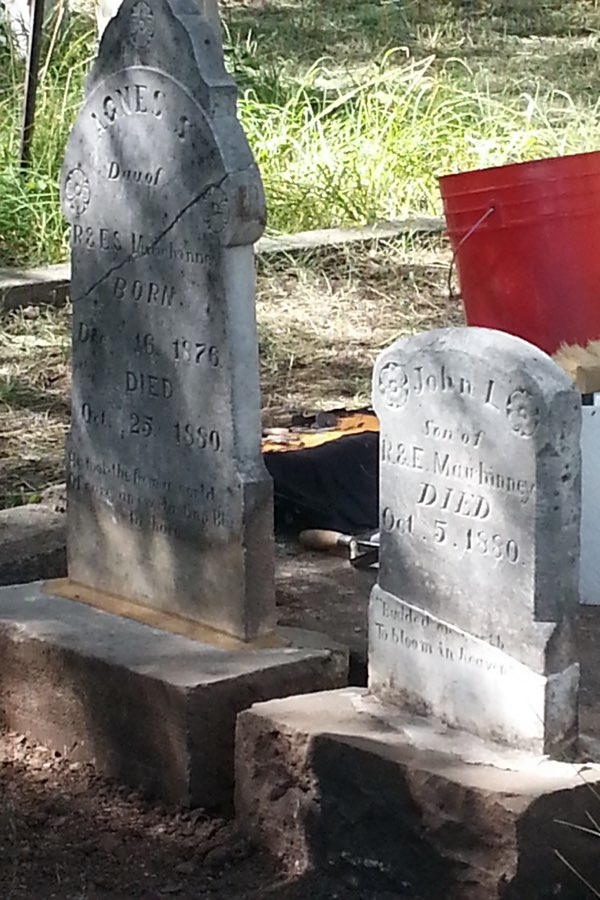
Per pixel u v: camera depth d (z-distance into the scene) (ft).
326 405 30.68
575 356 25.94
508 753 15.42
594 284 26.17
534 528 15.06
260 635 18.38
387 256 40.93
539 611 15.20
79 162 19.43
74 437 20.10
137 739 17.72
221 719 17.20
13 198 39.83
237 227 17.67
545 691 15.17
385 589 16.47
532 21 70.03
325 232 41.88
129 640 18.43
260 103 48.24
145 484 19.17
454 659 15.84
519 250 26.22
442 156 45.75
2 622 19.10
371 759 15.39
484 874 14.65
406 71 55.88
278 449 25.35
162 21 18.07
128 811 17.47
